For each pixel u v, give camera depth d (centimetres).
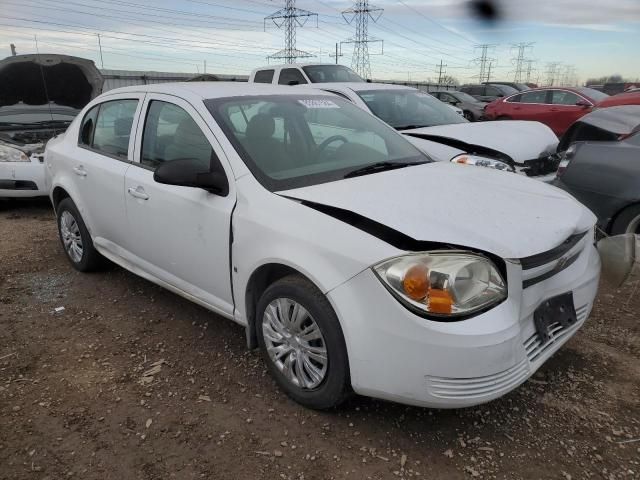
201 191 316
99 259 461
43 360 334
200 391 299
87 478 238
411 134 625
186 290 349
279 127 337
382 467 243
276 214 275
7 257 520
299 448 255
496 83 2439
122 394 298
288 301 274
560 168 479
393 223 242
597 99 1370
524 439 259
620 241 326
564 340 274
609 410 279
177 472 241
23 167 678
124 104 402
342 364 253
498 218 256
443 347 223
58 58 727
